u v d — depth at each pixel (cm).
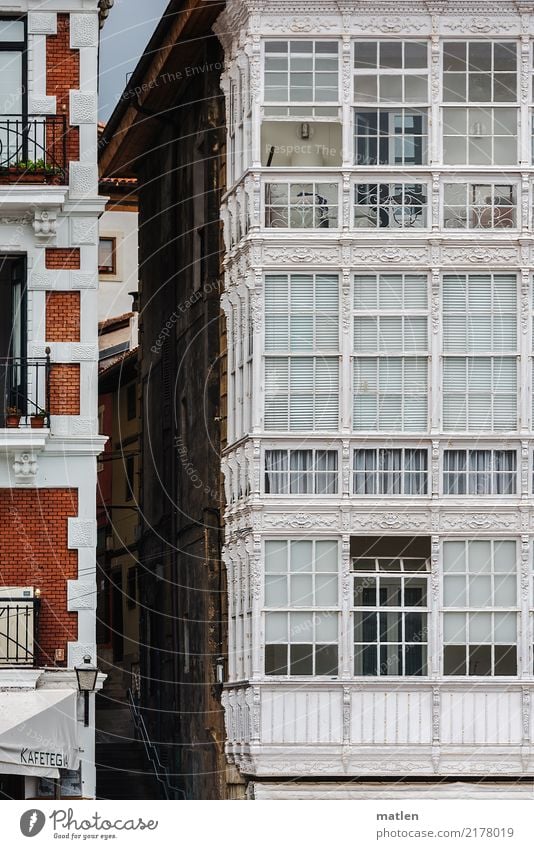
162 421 4788
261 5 3847
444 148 3841
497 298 3825
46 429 3619
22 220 3712
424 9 3850
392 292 3816
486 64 3859
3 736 3503
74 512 3662
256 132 3828
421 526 3784
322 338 3809
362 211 3825
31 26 3750
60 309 3703
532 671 3769
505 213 3831
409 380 3806
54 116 3722
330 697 3747
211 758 4056
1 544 3644
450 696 3756
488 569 3791
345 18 3850
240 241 3891
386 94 3847
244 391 3884
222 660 4038
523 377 3809
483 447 3803
